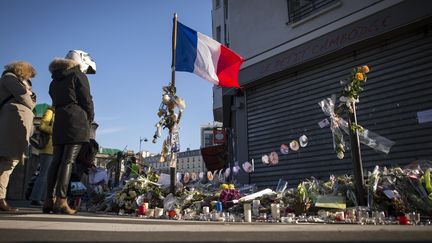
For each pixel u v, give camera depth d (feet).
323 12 25.99
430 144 19.21
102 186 27.71
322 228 6.22
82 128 11.76
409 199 11.97
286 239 4.11
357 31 23.53
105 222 7.88
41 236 4.56
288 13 29.22
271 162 20.24
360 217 10.48
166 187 15.99
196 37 18.22
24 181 51.60
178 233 5.04
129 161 31.37
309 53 26.58
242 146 31.58
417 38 20.83
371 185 12.42
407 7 21.01
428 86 19.86
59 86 12.14
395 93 21.34
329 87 25.44
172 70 16.44
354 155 12.64
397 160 20.47
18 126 12.05
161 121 15.57
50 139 18.85
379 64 22.53
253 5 32.91
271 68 29.53
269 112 29.86
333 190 13.38
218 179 23.85
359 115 22.88
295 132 27.27
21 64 12.67
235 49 33.76
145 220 9.55
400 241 3.72
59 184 11.30
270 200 13.73
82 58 13.92
